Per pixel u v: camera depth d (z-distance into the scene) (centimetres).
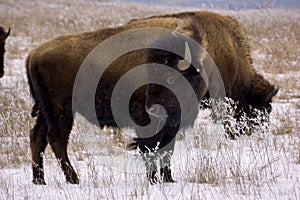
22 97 4212
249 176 2284
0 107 3916
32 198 2186
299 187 2214
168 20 2778
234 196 2106
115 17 10381
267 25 8494
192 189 2139
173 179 2462
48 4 12825
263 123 3212
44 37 8050
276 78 5025
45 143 2622
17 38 8038
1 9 11181
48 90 2648
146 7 12862
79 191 2258
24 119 3466
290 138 3147
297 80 4909
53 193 2256
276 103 4212
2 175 2597
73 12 11169
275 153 2822
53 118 2622
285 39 6962
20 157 2948
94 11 11550
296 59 5844
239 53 3400
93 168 2442
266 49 6384
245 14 10156
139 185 2308
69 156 2981
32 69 2648
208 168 2380
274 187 2220
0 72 4747
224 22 3297
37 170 2498
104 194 2198
